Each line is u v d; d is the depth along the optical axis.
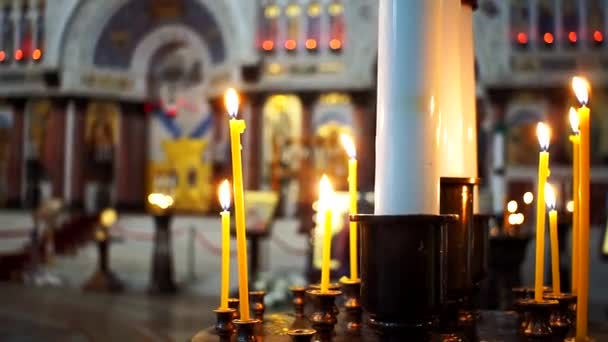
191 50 29.77
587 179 2.70
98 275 15.61
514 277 6.69
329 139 25.92
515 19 24.34
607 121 23.33
